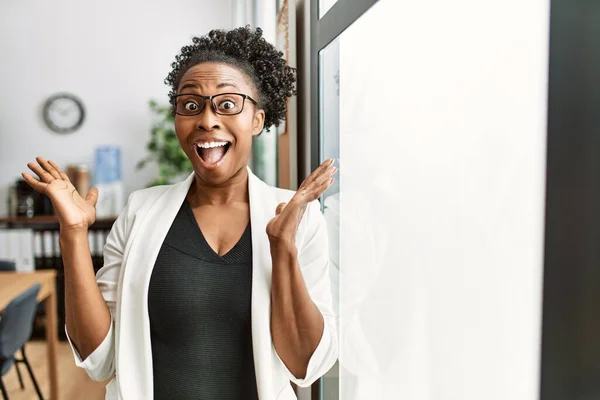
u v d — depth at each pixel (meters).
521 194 0.62
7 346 2.35
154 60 4.37
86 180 4.17
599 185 0.42
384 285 1.13
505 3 0.64
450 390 0.83
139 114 4.38
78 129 4.35
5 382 3.24
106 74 4.34
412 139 0.97
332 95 1.47
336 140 1.47
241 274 0.90
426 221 0.91
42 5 4.25
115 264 0.96
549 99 0.48
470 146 0.74
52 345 2.89
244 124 0.90
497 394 0.69
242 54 0.97
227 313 0.88
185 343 0.88
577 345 0.45
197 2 4.39
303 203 0.83
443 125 0.83
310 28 1.56
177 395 0.88
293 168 1.81
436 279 0.87
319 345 0.87
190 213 0.96
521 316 0.62
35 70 4.29
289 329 0.86
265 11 2.58
